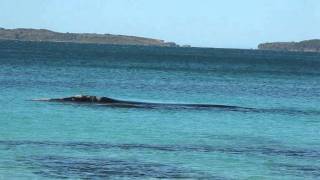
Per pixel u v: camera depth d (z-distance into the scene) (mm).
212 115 70688
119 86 113375
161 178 39375
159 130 58406
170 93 102625
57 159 43656
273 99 97938
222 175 40938
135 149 48375
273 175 41500
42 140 50781
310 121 69562
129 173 40312
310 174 42125
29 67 158500
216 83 131250
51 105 72438
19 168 40625
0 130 54969
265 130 61562
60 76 132250
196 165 43500
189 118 67312
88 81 122375
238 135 57656
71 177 38781
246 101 93125
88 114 66562
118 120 63500
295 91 117188
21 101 76562
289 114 75812
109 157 45000
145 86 115562
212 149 49688
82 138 52500
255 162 45219
